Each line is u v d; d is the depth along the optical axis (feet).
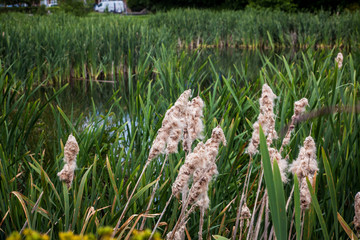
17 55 33.01
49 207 7.52
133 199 7.23
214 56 54.65
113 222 7.45
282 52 59.52
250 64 45.47
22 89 29.37
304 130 10.02
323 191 9.18
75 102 27.96
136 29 41.68
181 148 11.02
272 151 6.66
